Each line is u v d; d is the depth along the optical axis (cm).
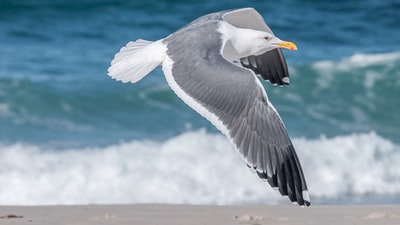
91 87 2011
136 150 1633
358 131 1861
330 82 2105
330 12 3002
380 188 1555
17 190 1480
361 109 1989
